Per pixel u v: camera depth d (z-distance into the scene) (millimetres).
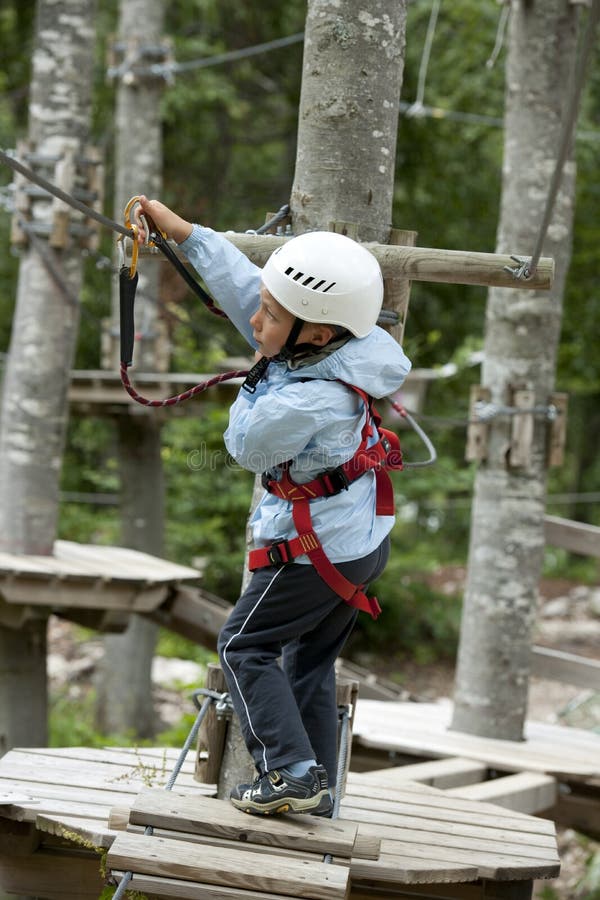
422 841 6242
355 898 6914
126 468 16984
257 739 5363
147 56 17703
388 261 6027
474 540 11070
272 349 5258
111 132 28484
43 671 12562
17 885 6734
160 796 5586
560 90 10562
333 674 5945
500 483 10867
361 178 6281
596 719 16750
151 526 17031
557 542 11352
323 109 6281
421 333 30047
